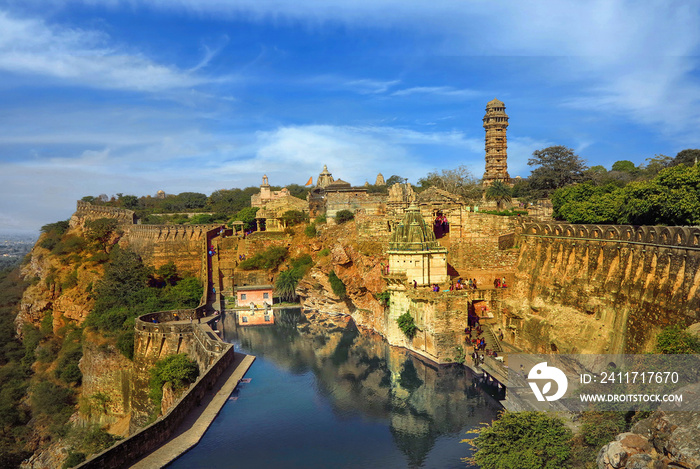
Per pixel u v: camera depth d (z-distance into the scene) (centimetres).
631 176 12756
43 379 11344
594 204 7412
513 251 8825
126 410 9675
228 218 19388
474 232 9106
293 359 8319
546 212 9250
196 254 15238
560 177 12669
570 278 6725
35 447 9631
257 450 5031
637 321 5328
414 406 6100
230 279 14075
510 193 13562
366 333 9762
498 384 6256
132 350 9744
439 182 16138
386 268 8975
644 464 3058
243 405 6300
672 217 5744
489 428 4256
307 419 5853
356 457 4934
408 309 8156
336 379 7250
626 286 5619
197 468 4725
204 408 6097
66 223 18938
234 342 9556
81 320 12794
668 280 4981
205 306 11888
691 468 2838
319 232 13688
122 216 17400
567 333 6297
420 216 8331
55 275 14738
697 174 5650
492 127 16825
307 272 12675
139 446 4784
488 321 7931
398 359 7825
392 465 4722
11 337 14412
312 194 17650
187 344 8788
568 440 3966
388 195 14538
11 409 10494
